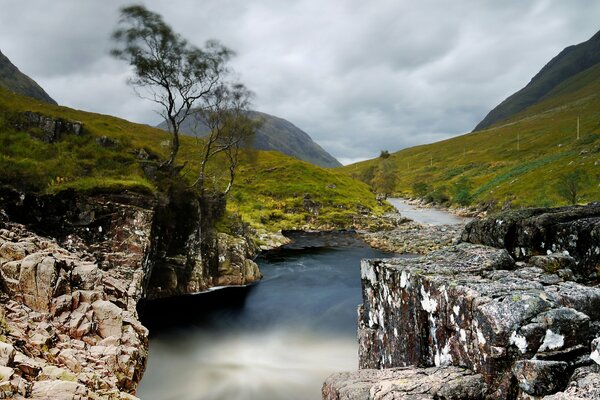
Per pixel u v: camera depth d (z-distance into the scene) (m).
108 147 38.62
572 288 8.80
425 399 7.40
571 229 11.59
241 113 51.97
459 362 8.76
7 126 35.03
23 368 11.66
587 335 7.32
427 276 10.39
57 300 17.22
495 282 9.41
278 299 33.38
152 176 35.16
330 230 77.12
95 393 12.21
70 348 15.14
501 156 183.75
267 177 108.44
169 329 26.22
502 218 13.68
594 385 6.12
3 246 19.09
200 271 33.81
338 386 9.36
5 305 16.06
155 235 30.19
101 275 20.98
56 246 23.84
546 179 92.88
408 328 11.05
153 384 18.94
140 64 38.84
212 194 43.81
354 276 41.41
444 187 147.88
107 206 28.00
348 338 25.44
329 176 115.12
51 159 32.75
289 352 23.28
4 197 25.50
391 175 172.38
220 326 27.22
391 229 76.44
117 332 17.69
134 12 37.25
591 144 116.50
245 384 19.34
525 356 7.27
